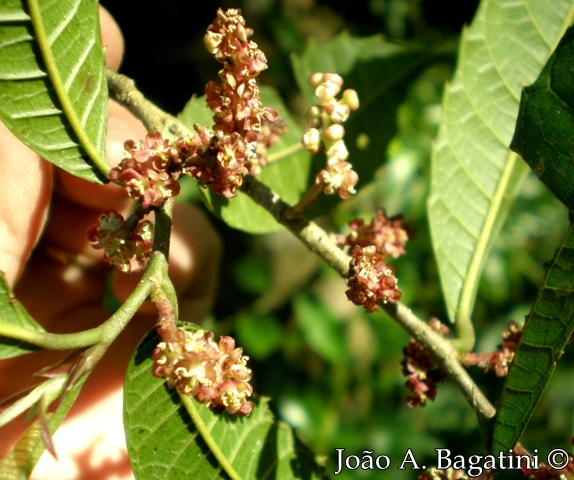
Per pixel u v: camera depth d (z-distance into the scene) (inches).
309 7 19.1
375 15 17.8
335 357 16.3
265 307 17.4
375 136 11.0
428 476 7.3
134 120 11.0
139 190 5.8
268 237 18.5
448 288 8.5
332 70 11.4
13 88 5.9
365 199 16.4
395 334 17.0
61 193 10.5
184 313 11.7
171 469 6.7
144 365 6.3
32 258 11.0
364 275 6.5
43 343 5.2
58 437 9.6
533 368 6.3
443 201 8.7
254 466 7.4
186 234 11.5
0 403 5.5
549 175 6.6
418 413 16.7
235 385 5.4
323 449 15.9
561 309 6.2
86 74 6.2
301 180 10.2
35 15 5.8
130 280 10.2
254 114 6.1
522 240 16.4
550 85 6.5
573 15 9.4
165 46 17.4
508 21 9.3
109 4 14.8
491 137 9.1
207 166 6.0
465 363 7.6
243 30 5.9
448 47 11.2
